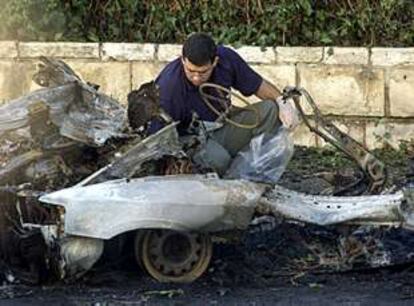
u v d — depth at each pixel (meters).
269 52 15.23
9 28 16.05
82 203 9.21
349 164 14.23
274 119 10.01
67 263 9.33
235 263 10.03
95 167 10.03
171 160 9.59
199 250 9.69
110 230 9.17
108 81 15.45
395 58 15.07
